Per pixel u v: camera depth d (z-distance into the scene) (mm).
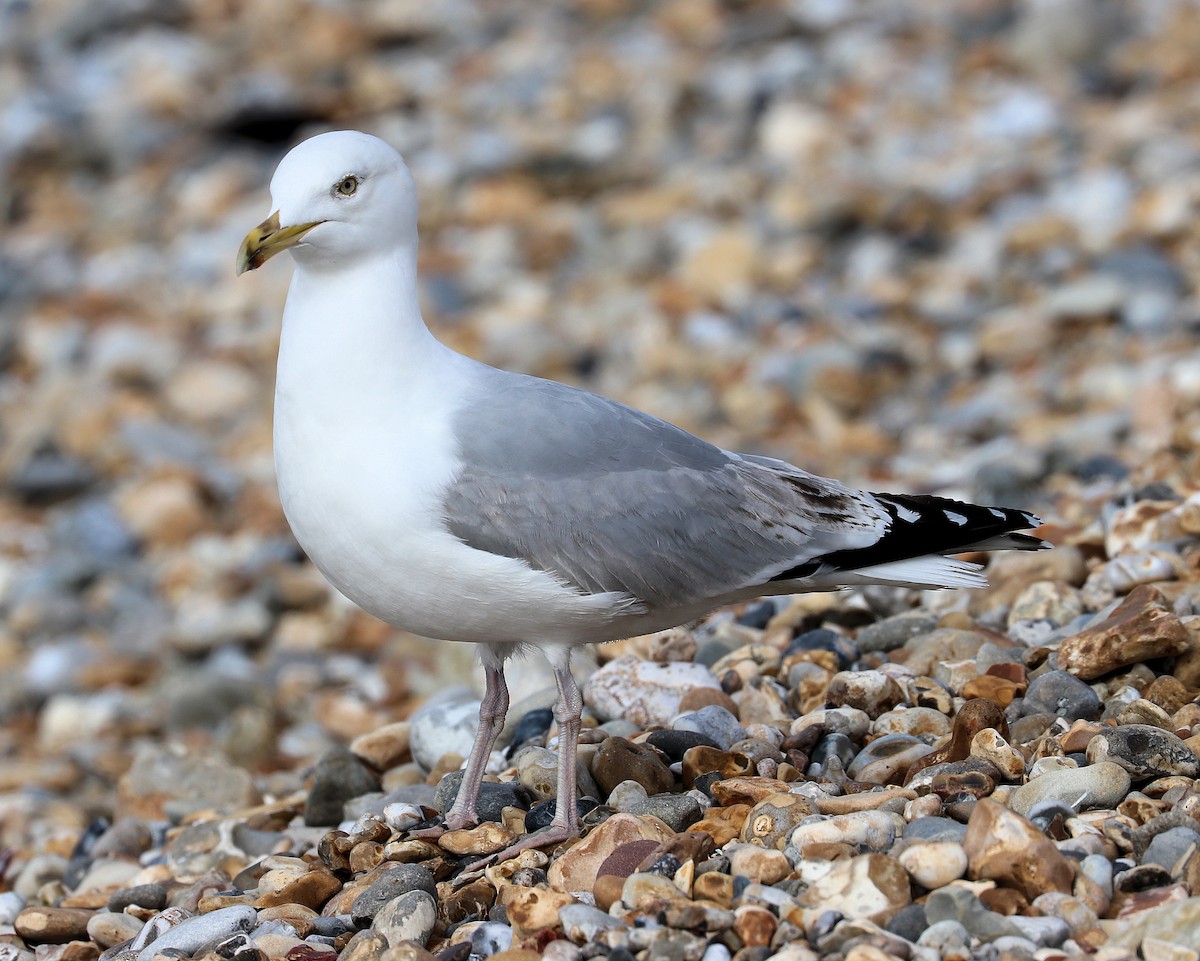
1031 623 9531
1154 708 7902
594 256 23016
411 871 7445
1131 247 18766
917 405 17656
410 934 6953
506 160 25750
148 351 22562
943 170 22969
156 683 15727
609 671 9516
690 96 26859
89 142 28938
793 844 7004
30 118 29547
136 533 18719
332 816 9773
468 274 23016
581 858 7207
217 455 20484
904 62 26906
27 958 8078
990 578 10656
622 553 7797
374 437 7645
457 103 28531
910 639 9742
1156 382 14438
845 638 9914
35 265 25734
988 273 19844
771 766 8133
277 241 7645
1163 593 8953
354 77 30312
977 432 16172
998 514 8461
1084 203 20672
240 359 22203
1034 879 6484
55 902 9320
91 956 8008
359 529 7668
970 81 26125
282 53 31938
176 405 21484
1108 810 7133
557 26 31297
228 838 9609
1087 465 13320
